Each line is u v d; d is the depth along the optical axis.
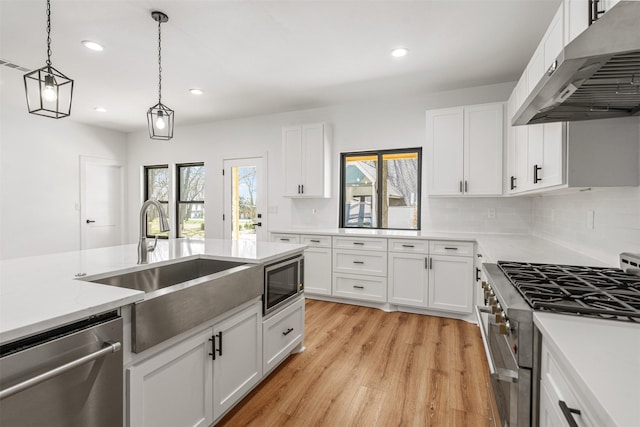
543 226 3.11
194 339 1.54
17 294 1.16
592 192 2.02
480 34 2.57
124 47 2.78
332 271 3.86
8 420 0.86
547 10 2.25
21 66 3.16
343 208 4.49
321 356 2.54
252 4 2.19
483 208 3.67
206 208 5.41
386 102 4.16
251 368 1.97
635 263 1.49
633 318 0.97
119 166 5.96
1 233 4.43
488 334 1.64
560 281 1.37
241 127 5.10
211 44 2.73
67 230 5.15
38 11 2.23
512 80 3.51
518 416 1.03
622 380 0.63
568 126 1.66
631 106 1.44
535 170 2.16
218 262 2.24
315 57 2.98
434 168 3.55
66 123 5.14
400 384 2.15
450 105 3.84
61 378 0.98
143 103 4.31
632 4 0.87
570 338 0.85
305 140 4.31
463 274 3.25
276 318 2.22
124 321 1.21
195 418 1.55
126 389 1.22
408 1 2.16
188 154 5.55
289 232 4.09
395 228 4.21
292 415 1.84
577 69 0.99
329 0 2.14
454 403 1.95
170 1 2.14
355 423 1.78
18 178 4.59
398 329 3.08
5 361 0.85
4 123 4.43
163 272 2.00
